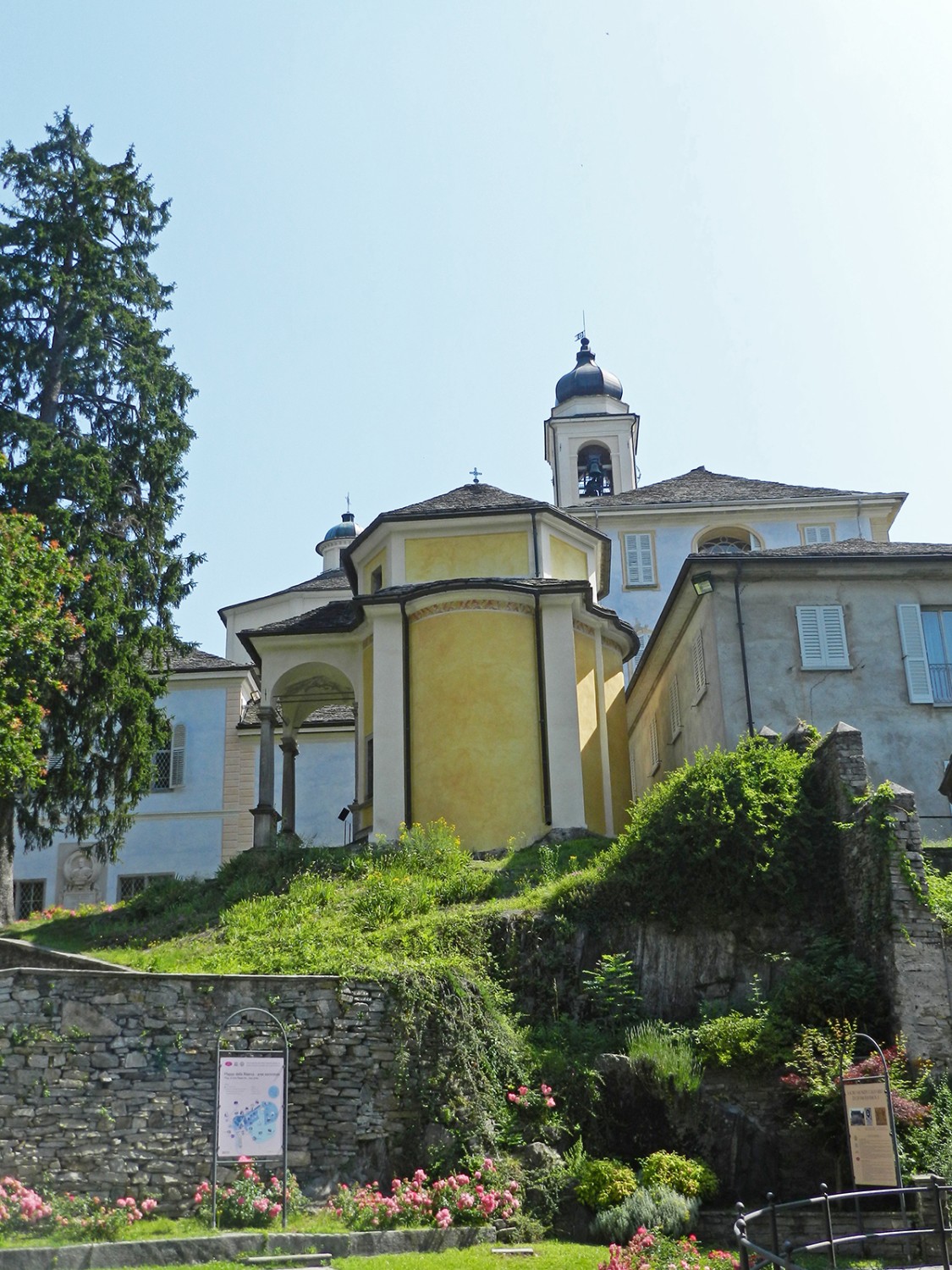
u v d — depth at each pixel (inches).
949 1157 589.0
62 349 1182.3
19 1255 484.7
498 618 1100.5
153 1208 575.8
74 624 915.4
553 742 1065.5
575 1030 730.2
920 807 1012.5
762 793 806.5
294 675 1190.3
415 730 1088.8
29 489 1084.5
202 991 639.8
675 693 1226.6
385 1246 552.1
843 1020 692.1
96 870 1472.7
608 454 2016.5
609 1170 617.0
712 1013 738.2
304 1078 640.4
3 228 1176.8
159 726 1132.5
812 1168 639.1
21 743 858.8
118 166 1224.2
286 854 999.0
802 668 1047.6
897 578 1081.4
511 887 882.8
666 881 793.6
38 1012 605.3
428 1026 677.3
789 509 1704.0
